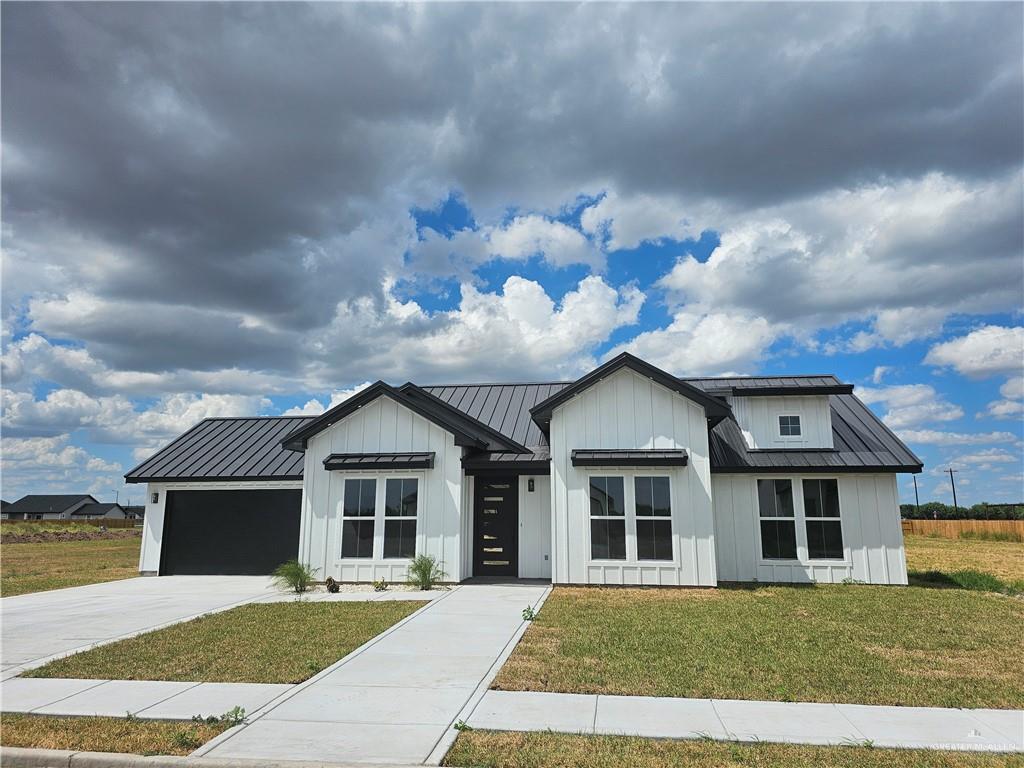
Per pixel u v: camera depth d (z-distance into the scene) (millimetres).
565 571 14648
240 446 19688
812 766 5188
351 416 16172
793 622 10523
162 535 18500
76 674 7820
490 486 16438
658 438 14922
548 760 5293
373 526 15578
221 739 5746
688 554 14391
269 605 12500
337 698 6867
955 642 9242
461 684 7324
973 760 5297
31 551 32219
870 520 15500
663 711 6430
